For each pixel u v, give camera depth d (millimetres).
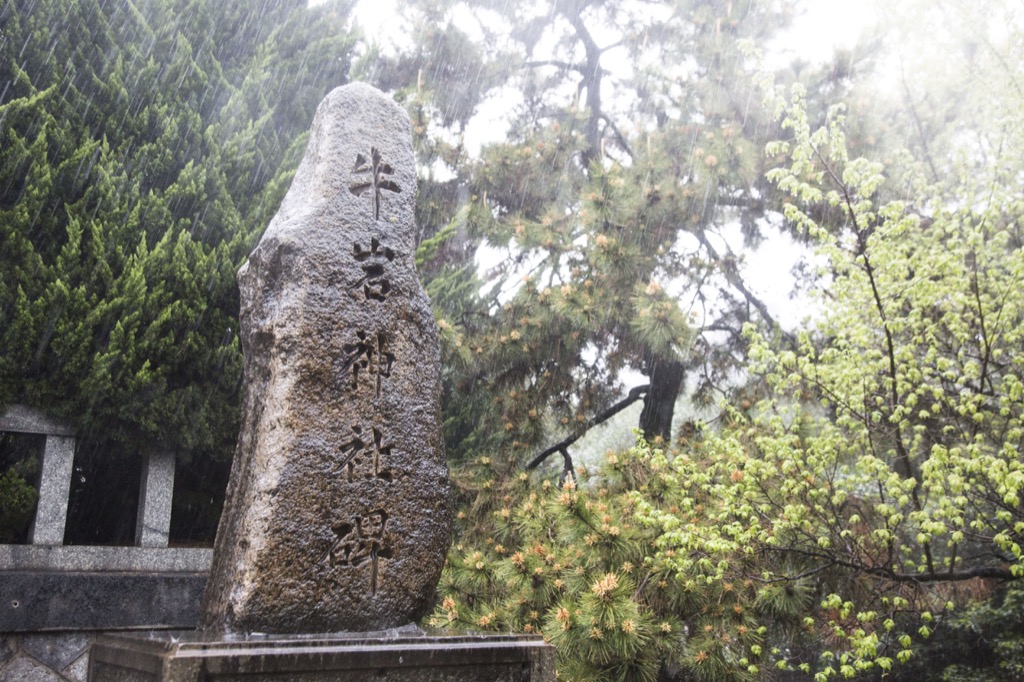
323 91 7074
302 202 3596
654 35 9203
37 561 4938
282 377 3264
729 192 7621
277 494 3119
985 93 6758
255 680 2658
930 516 5168
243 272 3678
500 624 5125
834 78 7828
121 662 2988
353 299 3486
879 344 6195
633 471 6191
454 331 7230
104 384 5031
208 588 3285
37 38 5375
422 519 3463
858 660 4938
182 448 5691
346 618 3180
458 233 8492
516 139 9477
